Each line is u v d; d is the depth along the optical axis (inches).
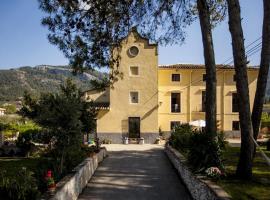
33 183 392.8
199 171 526.3
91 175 693.9
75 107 594.6
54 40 633.0
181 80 1733.5
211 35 641.6
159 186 602.5
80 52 649.6
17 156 1016.2
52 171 502.6
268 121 1925.4
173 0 681.0
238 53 510.6
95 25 636.1
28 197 372.2
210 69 637.9
